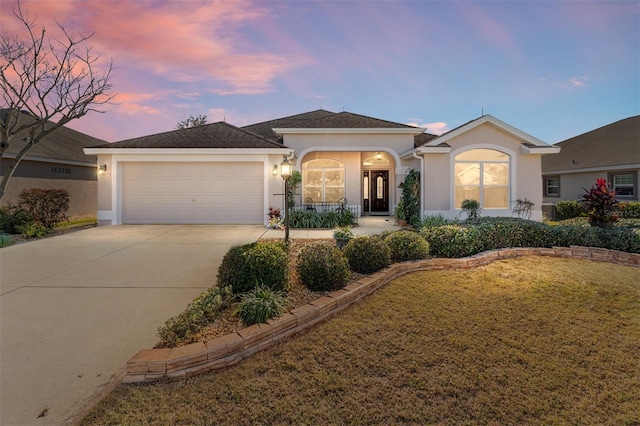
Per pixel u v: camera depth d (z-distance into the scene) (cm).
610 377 308
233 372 315
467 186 1284
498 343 367
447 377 305
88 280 592
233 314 406
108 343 368
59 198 1249
